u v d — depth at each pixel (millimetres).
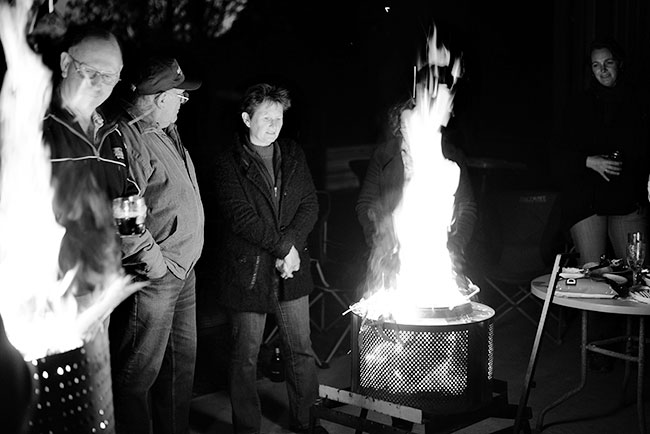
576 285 3715
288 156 3588
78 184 2695
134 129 3062
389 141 4148
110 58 2705
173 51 5207
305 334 3645
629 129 4414
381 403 2945
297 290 3568
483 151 6941
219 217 3527
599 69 4406
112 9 5449
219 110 6305
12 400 2502
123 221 2783
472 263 5801
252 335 3537
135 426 3176
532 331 5191
